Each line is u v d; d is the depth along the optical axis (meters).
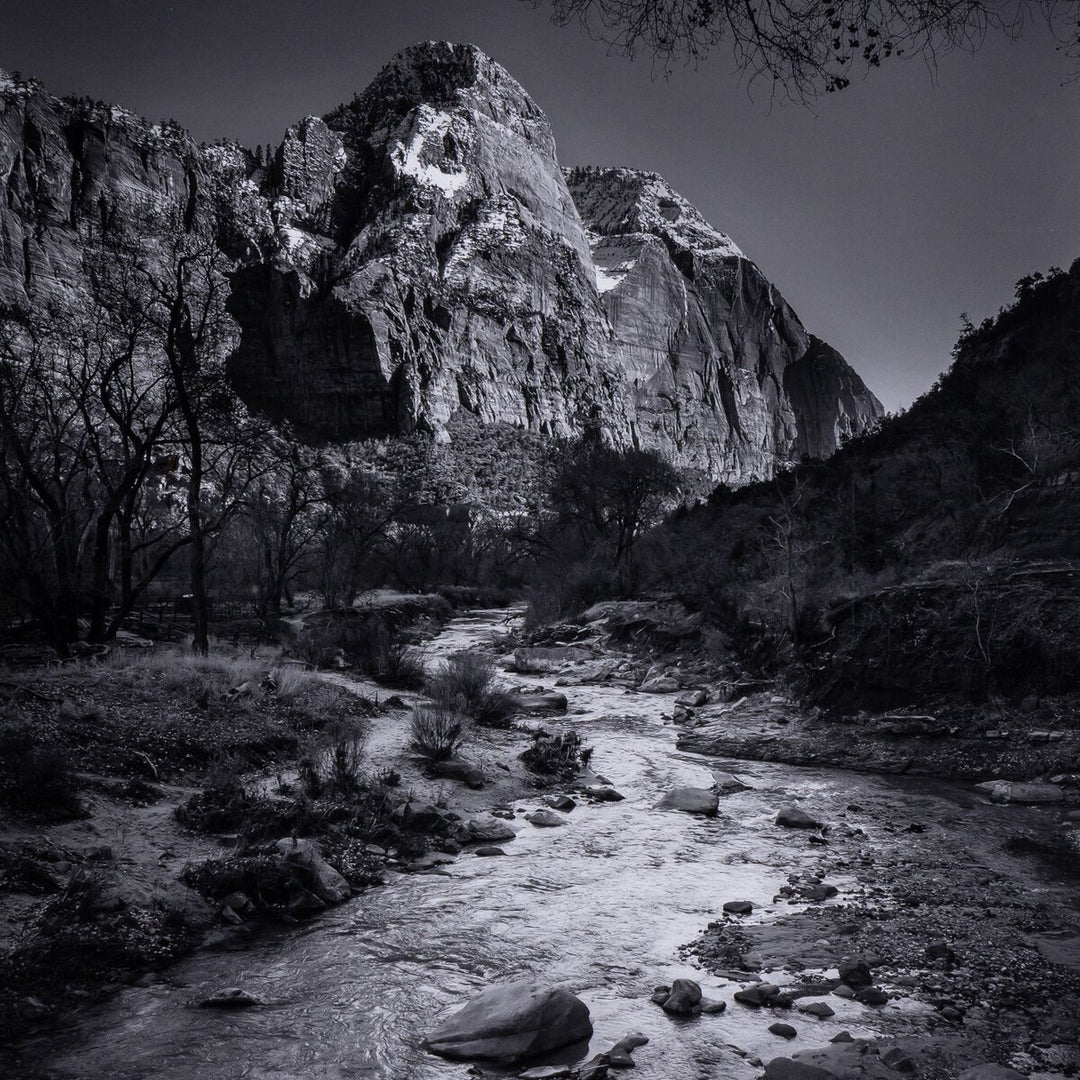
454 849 9.19
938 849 9.17
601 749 15.41
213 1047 4.80
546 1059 4.67
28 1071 4.51
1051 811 10.70
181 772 10.42
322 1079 4.45
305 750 12.37
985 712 14.67
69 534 21.56
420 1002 5.45
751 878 8.21
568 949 6.39
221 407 21.92
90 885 6.66
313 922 6.97
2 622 22.00
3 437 18.98
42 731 9.78
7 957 5.75
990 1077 4.21
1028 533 20.14
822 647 18.69
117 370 21.30
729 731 16.64
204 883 7.27
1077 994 5.41
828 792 12.12
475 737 14.52
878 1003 5.31
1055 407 23.27
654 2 3.02
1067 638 14.82
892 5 2.84
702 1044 4.82
